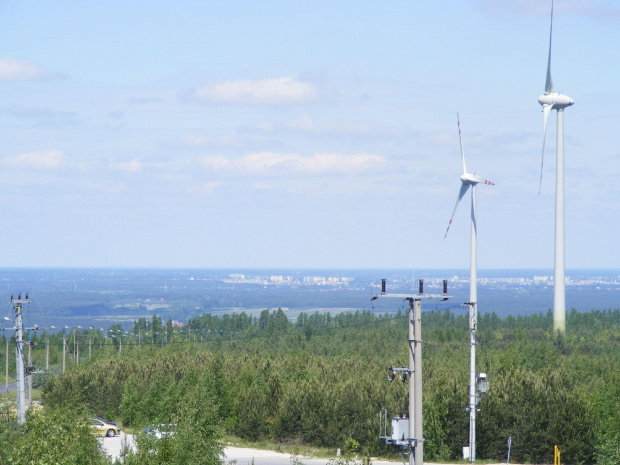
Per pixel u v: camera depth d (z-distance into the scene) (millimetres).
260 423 80188
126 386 90062
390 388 79125
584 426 70000
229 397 85312
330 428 75875
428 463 69750
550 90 109375
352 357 112938
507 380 76312
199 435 46656
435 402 73500
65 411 44469
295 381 89188
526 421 70875
